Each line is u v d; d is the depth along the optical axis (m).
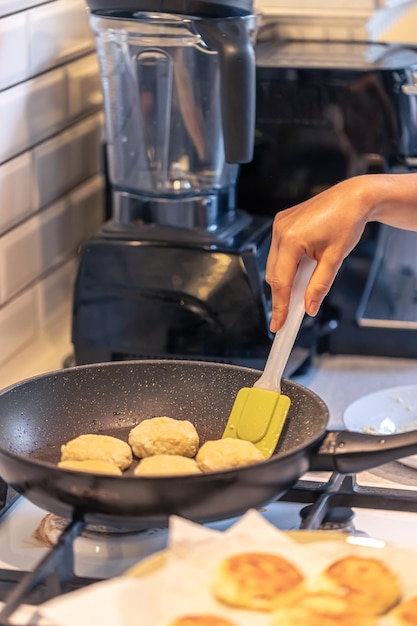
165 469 1.18
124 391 1.34
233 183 1.65
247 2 1.47
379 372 1.73
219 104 1.56
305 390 1.28
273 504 1.27
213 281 1.53
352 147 1.68
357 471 1.19
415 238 1.74
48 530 1.23
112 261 1.56
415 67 1.67
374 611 1.03
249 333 1.54
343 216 1.30
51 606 1.01
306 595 1.04
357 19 1.88
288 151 1.70
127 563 1.18
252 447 1.22
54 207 1.76
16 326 1.66
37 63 1.63
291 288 1.29
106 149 1.78
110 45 1.57
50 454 1.27
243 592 1.04
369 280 1.74
